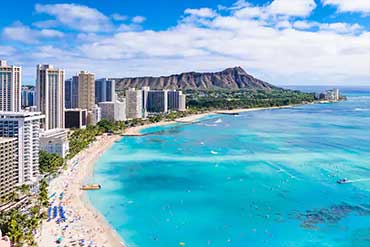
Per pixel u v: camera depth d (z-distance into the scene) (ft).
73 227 558.56
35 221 532.73
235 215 609.42
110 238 528.22
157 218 601.21
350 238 518.78
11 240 472.44
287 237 525.75
